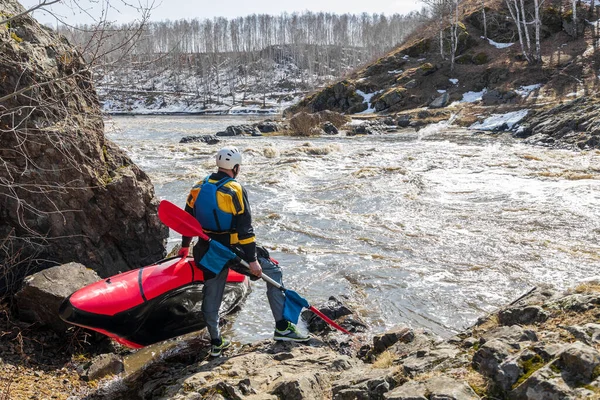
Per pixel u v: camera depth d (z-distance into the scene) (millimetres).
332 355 4141
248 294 6547
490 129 25844
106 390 4312
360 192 12594
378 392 3082
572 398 2447
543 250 8086
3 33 5367
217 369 4004
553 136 21250
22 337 4723
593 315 3334
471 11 44062
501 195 11891
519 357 2879
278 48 114625
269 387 3520
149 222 6500
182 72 96000
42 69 5625
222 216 4152
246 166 17281
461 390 2799
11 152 5363
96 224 6020
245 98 85750
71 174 5723
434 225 9719
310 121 29891
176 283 4547
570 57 34125
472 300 6320
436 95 36250
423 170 15695
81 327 4699
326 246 8617
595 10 38344
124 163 6508
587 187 12125
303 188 13453
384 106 37219
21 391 4055
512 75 34312
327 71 97812
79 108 6066
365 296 6492
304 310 5809
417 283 6891
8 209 5418
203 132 33406
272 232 9453
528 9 40156
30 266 5555
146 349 5070
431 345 3961
